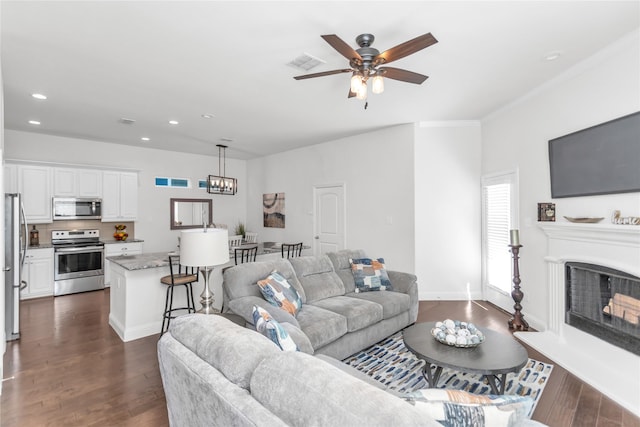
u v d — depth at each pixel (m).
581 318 2.99
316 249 6.40
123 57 2.84
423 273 4.94
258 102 4.00
